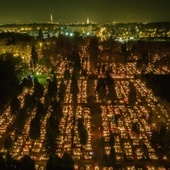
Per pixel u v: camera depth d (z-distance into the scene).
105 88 172.00
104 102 160.62
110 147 112.75
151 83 181.00
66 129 129.50
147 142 118.38
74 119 137.25
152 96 168.50
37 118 129.50
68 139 121.06
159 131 121.38
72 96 161.25
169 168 101.56
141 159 107.19
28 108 143.75
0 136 126.75
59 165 91.00
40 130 126.50
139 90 180.38
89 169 101.75
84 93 175.38
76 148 114.56
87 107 153.88
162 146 113.00
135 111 148.38
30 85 181.62
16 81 185.88
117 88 183.75
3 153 112.75
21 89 175.50
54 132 118.94
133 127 124.44
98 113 145.00
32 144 118.94
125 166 103.44
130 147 114.81
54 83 167.00
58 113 138.88
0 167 89.88
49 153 109.62
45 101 150.88
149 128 129.62
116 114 144.38
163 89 169.50
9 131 131.00
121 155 109.56
